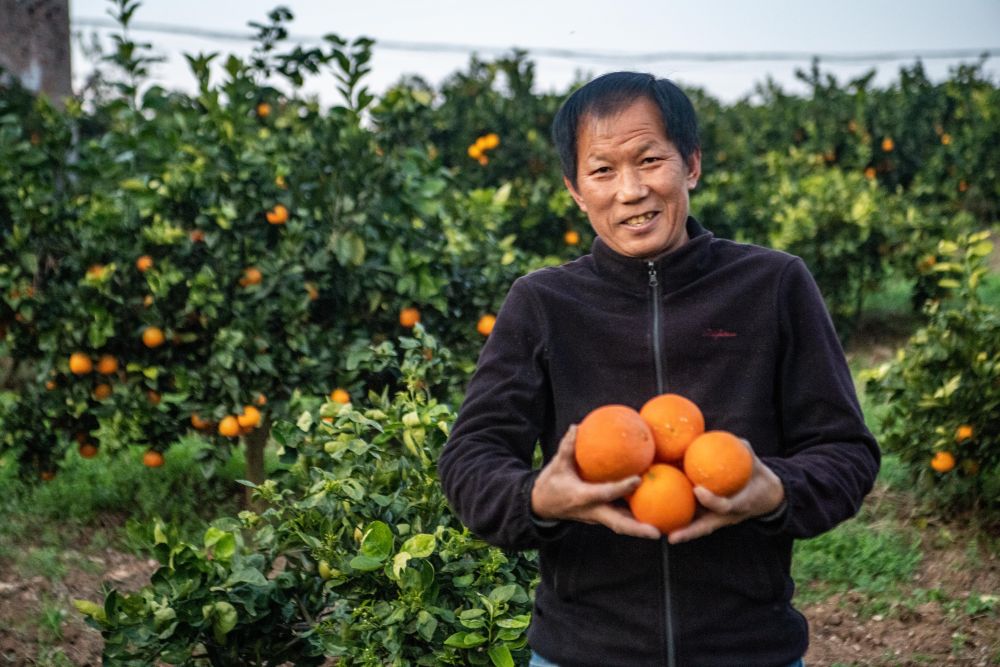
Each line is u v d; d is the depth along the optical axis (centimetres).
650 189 171
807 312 172
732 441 146
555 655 174
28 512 561
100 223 504
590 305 178
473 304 526
